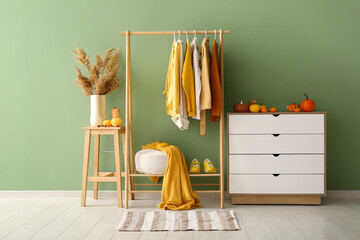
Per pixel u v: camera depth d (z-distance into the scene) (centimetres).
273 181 329
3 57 364
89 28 361
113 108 365
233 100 360
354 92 358
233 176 331
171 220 286
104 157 366
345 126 359
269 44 357
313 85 358
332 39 356
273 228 271
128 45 332
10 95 366
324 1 355
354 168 361
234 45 358
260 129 328
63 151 367
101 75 352
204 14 356
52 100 365
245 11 356
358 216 299
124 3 359
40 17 362
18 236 257
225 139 361
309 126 326
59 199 357
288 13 355
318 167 327
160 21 358
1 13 362
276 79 358
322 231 264
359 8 354
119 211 315
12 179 368
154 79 362
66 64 363
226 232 263
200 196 361
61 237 254
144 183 366
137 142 366
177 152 325
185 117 324
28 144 367
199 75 316
